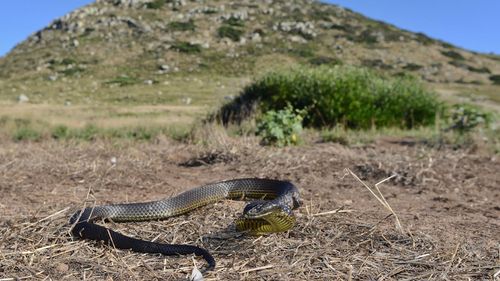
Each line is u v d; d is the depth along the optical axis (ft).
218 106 55.62
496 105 127.85
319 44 246.27
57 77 187.52
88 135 41.60
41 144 36.27
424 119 52.70
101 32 241.96
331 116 48.44
